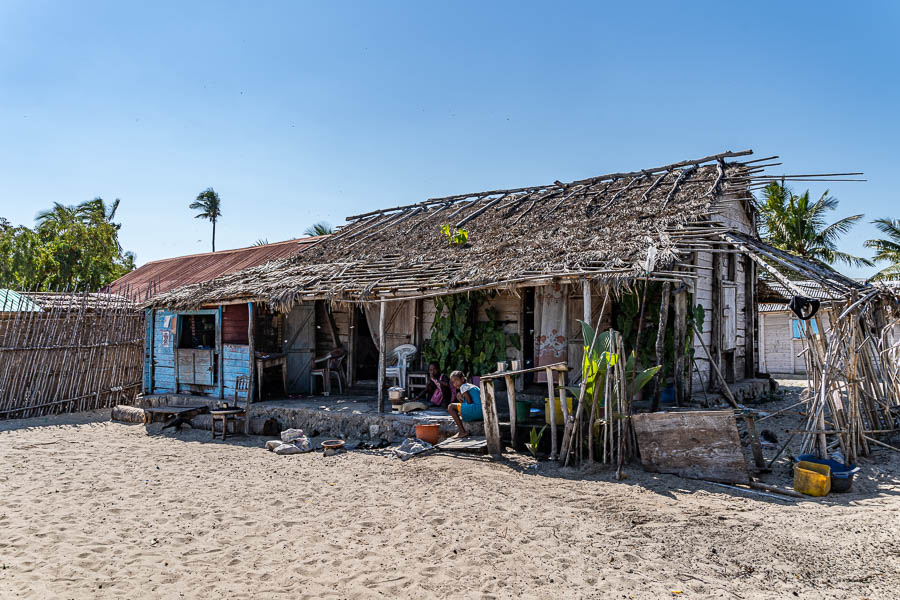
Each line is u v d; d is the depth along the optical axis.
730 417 6.61
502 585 4.21
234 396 11.73
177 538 5.31
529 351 11.07
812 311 7.32
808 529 5.02
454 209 15.98
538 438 7.85
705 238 10.20
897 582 4.06
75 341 13.74
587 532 5.14
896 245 23.92
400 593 4.14
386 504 6.19
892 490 6.07
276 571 4.55
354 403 11.14
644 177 13.51
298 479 7.43
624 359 7.22
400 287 10.00
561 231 11.16
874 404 7.94
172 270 21.94
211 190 45.34
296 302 11.85
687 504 5.77
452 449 8.22
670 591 4.05
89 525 5.70
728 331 12.07
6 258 22.41
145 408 11.88
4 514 6.07
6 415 12.53
